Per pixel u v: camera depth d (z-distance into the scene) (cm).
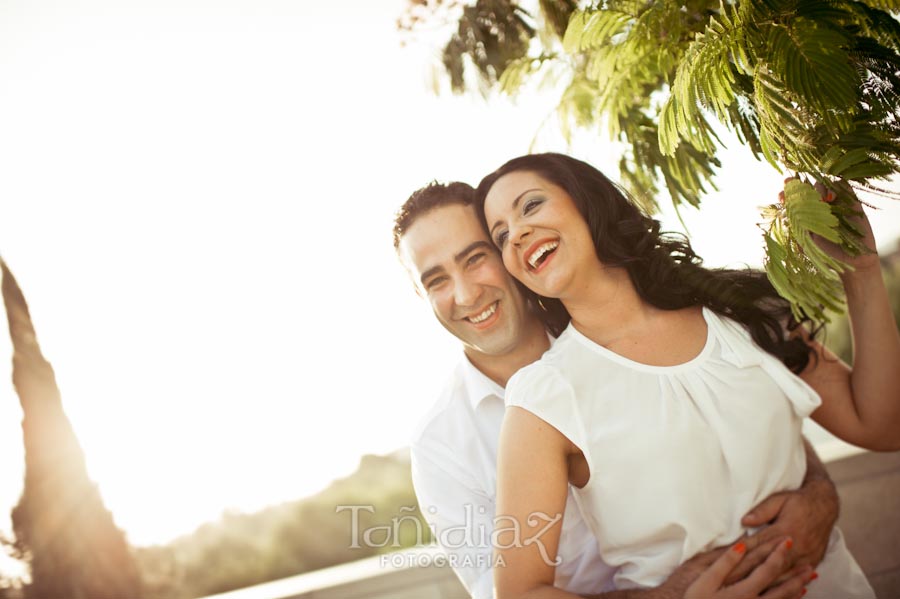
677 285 182
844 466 281
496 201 184
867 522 278
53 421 533
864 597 198
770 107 160
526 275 179
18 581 527
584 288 177
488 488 223
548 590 156
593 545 199
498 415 224
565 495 166
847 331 357
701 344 179
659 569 173
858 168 154
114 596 504
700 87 164
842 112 151
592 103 247
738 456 171
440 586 280
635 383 172
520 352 220
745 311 188
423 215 212
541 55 264
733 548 166
